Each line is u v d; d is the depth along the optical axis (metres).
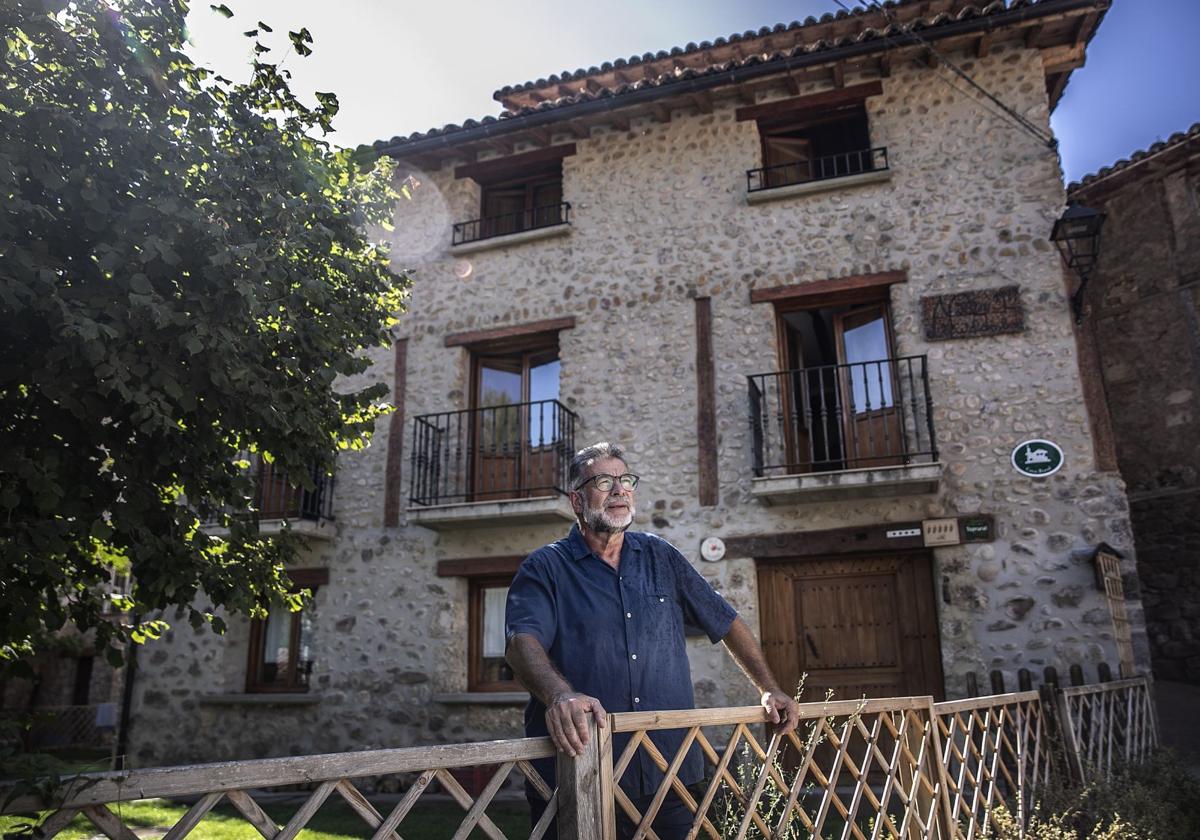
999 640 7.04
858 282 8.12
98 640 4.24
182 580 4.00
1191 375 10.14
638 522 8.16
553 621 2.40
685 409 8.32
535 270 9.23
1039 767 4.94
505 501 8.20
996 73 8.22
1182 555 10.02
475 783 7.87
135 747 9.16
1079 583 6.97
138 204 3.61
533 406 9.13
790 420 8.20
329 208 4.47
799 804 2.49
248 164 4.19
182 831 1.37
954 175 8.12
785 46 10.63
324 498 9.19
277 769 1.50
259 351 4.08
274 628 9.22
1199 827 4.81
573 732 1.88
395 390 9.35
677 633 2.58
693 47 10.65
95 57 3.64
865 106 8.59
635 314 8.73
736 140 8.88
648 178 9.07
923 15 9.72
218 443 4.10
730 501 7.96
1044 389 7.43
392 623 8.69
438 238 9.70
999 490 7.33
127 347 3.48
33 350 3.57
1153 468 10.41
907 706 3.16
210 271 3.64
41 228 3.70
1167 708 8.77
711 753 2.24
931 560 7.52
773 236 8.51
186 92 4.11
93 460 3.83
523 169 9.80
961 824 3.54
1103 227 11.12
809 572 7.82
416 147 9.47
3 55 3.48
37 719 2.68
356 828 6.21
